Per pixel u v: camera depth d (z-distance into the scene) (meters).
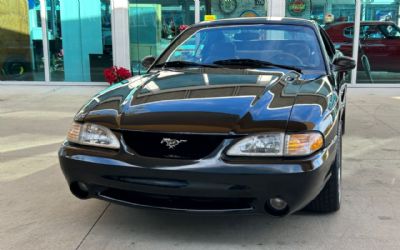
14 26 11.04
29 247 3.15
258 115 2.95
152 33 10.77
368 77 10.49
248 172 2.78
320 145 2.93
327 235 3.29
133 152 2.97
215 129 2.87
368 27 10.30
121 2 10.41
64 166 3.20
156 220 3.55
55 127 6.77
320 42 4.24
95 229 3.42
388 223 3.48
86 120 3.22
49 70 11.06
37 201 3.96
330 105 3.27
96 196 3.17
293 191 2.81
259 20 4.54
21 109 8.19
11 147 5.68
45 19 10.88
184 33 4.65
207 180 2.82
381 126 6.74
